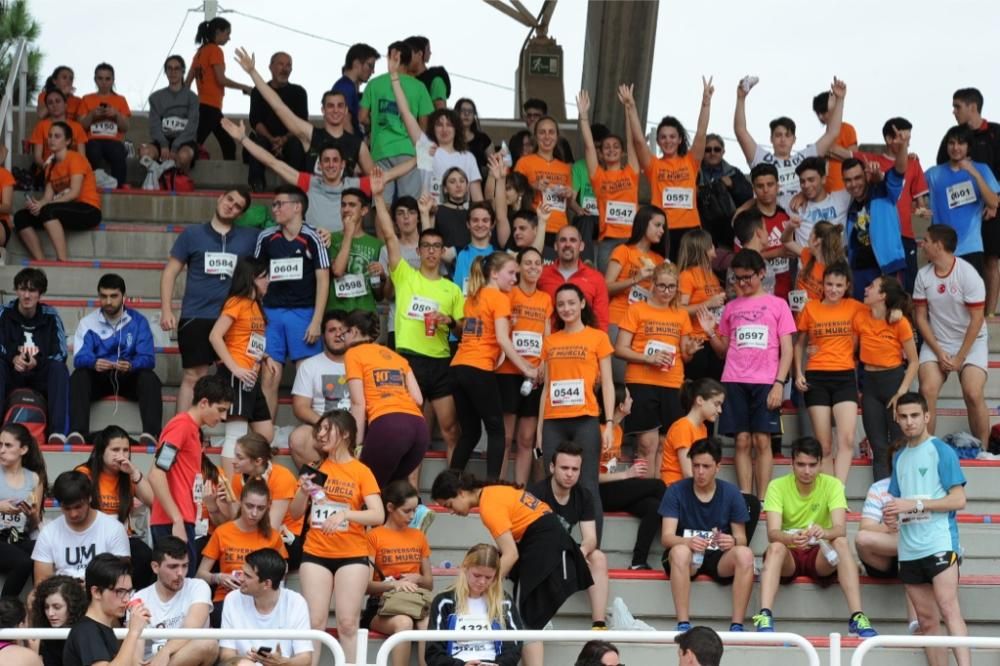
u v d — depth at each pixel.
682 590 29.23
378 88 41.88
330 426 27.52
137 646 23.06
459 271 35.19
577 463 29.12
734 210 40.00
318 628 27.17
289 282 34.06
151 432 33.03
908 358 33.09
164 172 46.50
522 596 27.62
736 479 33.25
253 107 46.69
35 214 40.59
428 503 32.50
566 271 34.28
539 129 39.62
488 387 32.03
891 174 38.81
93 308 37.62
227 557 27.77
